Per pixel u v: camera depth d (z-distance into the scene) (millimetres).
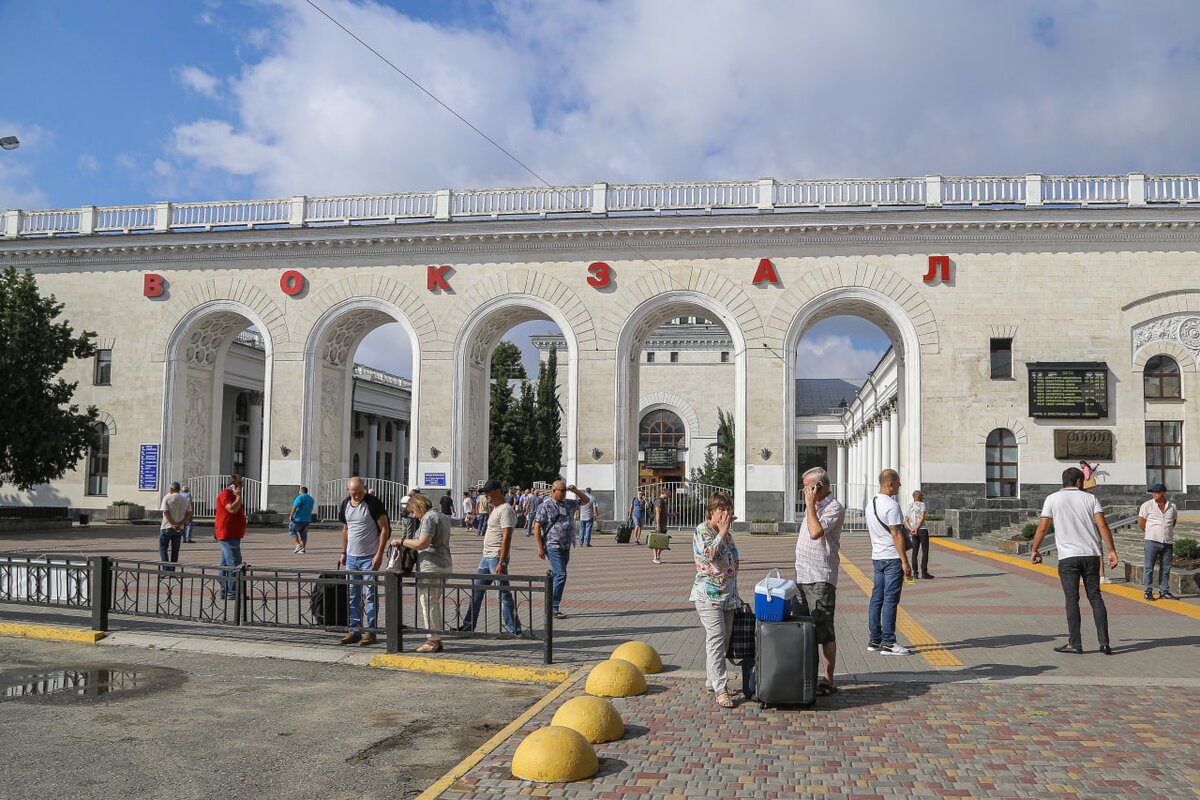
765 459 35812
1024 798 5984
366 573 11500
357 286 38656
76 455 34500
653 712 8227
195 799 6164
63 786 6410
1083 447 34312
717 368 67625
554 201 37594
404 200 38688
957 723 7766
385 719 8344
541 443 57500
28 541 28938
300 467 38031
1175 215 34250
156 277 39781
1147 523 15656
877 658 10516
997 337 35094
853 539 33156
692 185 36875
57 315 37250
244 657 11289
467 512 36250
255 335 51094
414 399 37875
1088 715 7996
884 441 53125
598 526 36125
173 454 39406
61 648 11828
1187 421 34219
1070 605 10844
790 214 35844
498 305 37844
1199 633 12258
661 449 67438
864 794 6082
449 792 6191
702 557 8500
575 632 12461
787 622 8266
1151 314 34562
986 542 29891
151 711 8570
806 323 36781
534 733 6672
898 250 35812
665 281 36938
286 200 39312
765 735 7461
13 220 41250
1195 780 6297
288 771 6781
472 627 11344
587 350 37094
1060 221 34688
